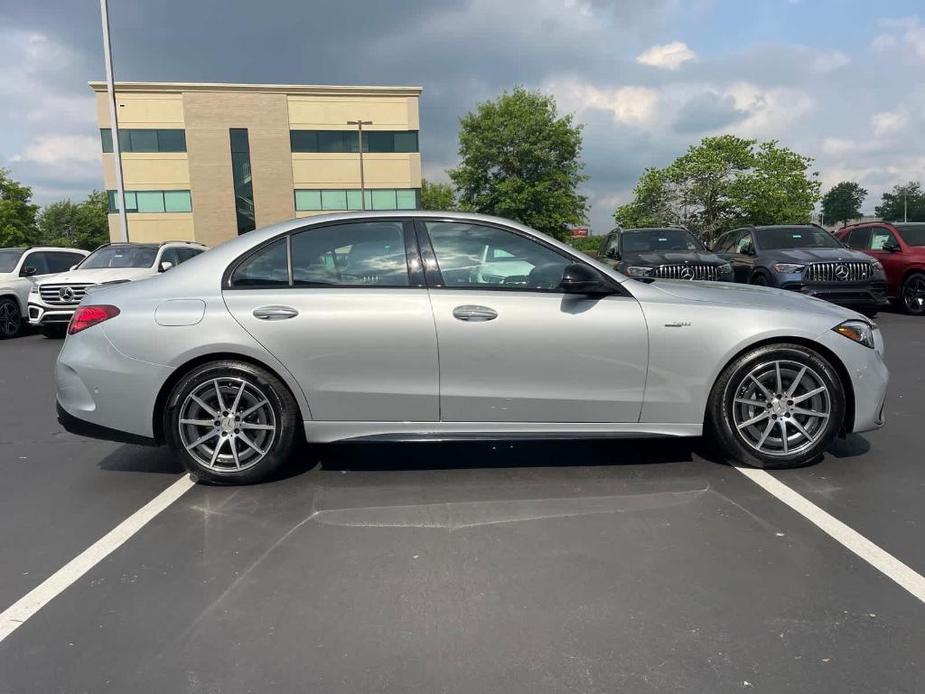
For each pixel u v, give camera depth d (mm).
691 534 3254
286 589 2793
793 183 42188
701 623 2500
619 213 45469
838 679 2174
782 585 2764
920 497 3674
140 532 3379
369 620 2553
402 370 3863
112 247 12984
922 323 10922
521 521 3439
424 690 2150
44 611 2648
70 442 5078
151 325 3828
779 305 4062
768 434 4039
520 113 48000
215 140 45156
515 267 3984
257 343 3812
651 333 3877
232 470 3949
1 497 3900
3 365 9164
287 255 3990
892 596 2670
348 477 4129
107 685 2199
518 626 2498
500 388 3891
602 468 4207
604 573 2887
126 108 44125
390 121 47500
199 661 2316
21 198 60500
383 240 4004
